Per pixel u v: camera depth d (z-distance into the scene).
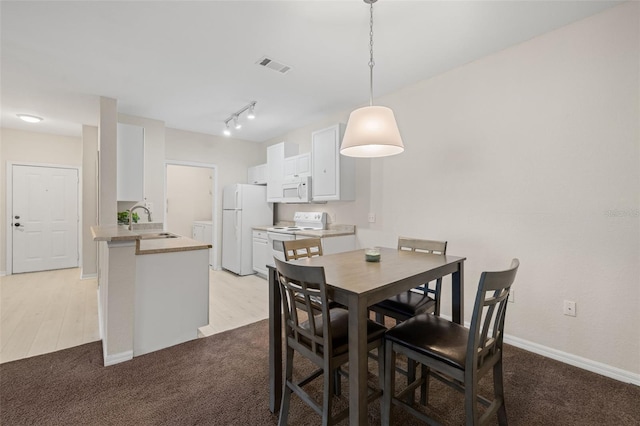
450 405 1.72
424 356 1.32
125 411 1.67
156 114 4.06
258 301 3.61
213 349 2.39
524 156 2.35
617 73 1.94
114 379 1.97
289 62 2.64
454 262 1.91
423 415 1.33
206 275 2.64
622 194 1.93
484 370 1.29
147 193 4.18
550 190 2.22
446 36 2.25
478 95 2.61
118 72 2.82
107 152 3.36
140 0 1.85
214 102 3.61
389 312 1.94
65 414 1.63
